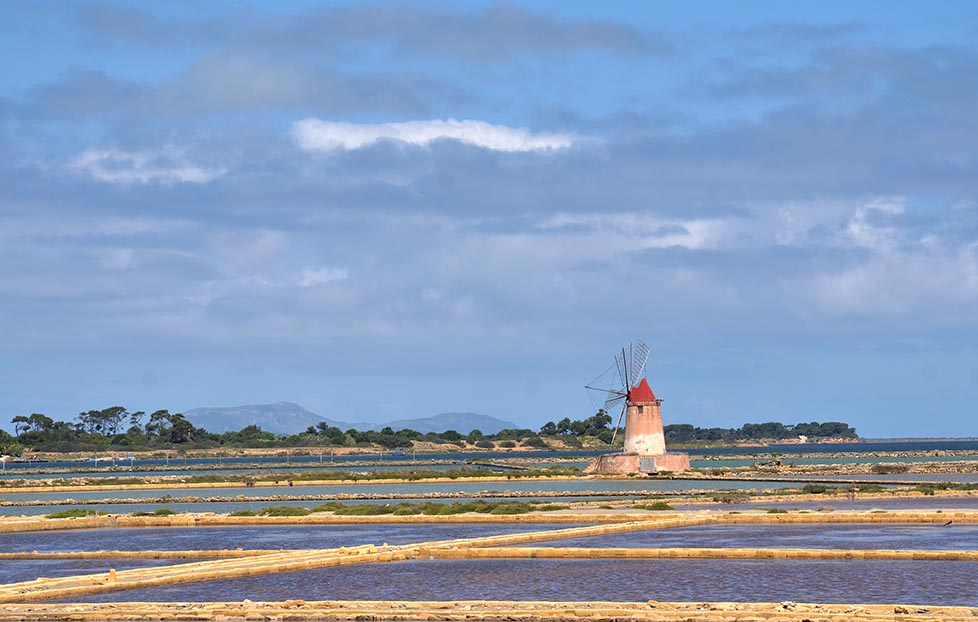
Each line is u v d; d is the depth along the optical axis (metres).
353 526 137.00
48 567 101.62
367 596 81.38
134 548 117.12
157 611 73.19
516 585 84.81
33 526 140.00
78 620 72.12
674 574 88.00
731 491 183.25
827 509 137.25
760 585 82.50
